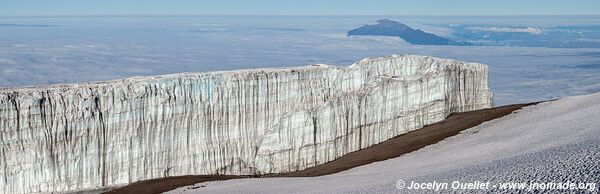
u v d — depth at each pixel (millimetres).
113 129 53406
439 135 65688
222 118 59719
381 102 68312
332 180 48406
